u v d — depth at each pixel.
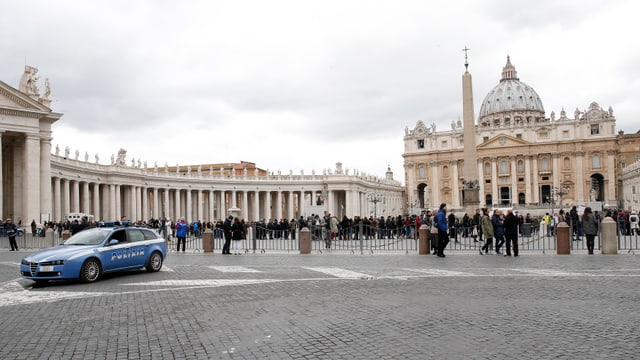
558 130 131.38
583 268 18.27
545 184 132.12
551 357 7.73
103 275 18.52
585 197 127.38
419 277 16.47
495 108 168.38
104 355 8.35
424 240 25.38
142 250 18.70
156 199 79.38
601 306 11.41
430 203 142.62
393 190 153.12
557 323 9.84
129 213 75.38
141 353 8.40
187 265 21.59
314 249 30.58
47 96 54.62
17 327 10.41
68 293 14.40
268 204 98.31
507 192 135.25
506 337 8.88
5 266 22.06
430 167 143.00
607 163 126.19
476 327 9.62
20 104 49.59
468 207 41.88
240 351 8.37
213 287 14.94
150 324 10.36
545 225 40.53
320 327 9.83
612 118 126.19
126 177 73.50
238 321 10.46
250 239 38.19
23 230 41.88
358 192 110.25
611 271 17.30
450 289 13.96
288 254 27.22
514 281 15.28
